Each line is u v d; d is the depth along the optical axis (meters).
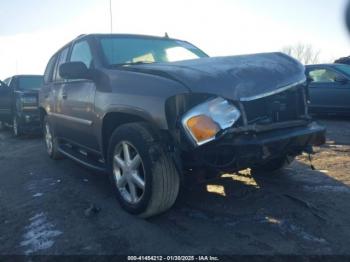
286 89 3.24
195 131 2.83
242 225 3.14
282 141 3.02
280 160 4.35
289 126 3.21
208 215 3.37
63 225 3.30
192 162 3.01
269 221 3.21
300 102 3.52
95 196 4.05
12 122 9.64
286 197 3.76
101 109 3.64
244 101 2.99
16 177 5.07
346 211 3.38
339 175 4.52
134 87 3.27
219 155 2.93
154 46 4.48
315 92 9.93
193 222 3.23
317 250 2.70
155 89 3.07
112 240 2.96
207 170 3.07
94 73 3.87
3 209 3.80
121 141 3.37
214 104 2.88
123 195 3.48
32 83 9.79
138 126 3.23
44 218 3.48
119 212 3.52
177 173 3.13
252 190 3.99
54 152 5.80
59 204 3.84
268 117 3.19
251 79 3.10
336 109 9.66
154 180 3.04
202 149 2.86
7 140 8.80
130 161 3.32
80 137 4.46
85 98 4.02
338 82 9.55
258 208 3.50
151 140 3.09
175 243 2.87
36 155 6.57
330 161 5.23
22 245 2.96
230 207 3.54
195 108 2.88
